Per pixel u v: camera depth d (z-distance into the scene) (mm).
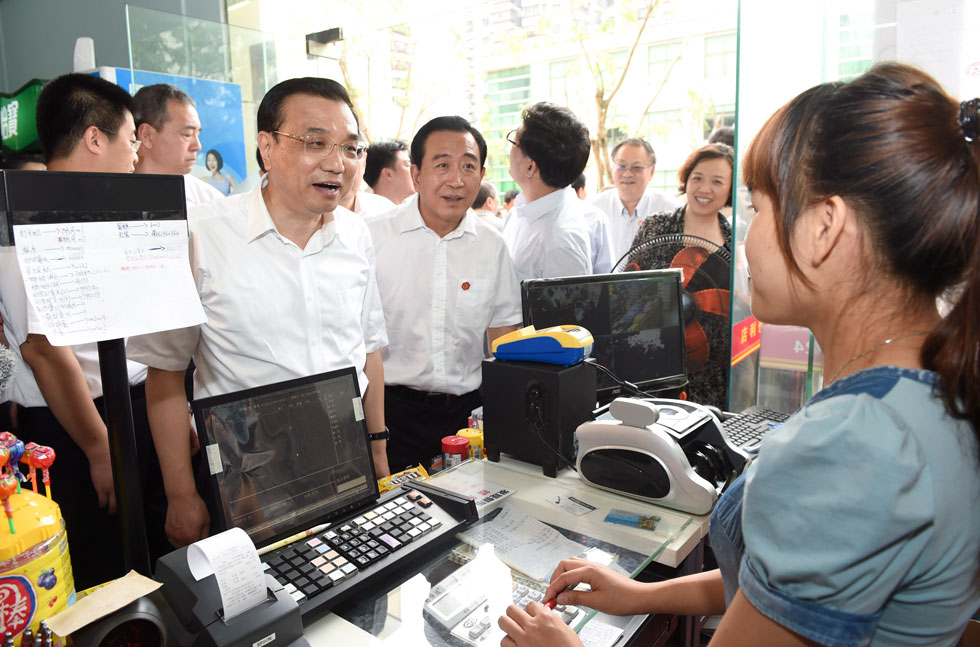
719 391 2102
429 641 885
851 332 609
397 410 2162
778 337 1855
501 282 2162
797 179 597
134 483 979
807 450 549
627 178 3164
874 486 517
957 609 577
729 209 2316
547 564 1084
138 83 2830
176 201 976
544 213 2387
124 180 910
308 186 1353
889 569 530
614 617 1049
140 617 783
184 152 2480
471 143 2002
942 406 548
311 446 1113
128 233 922
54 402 1646
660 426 1363
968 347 533
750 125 1523
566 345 1440
